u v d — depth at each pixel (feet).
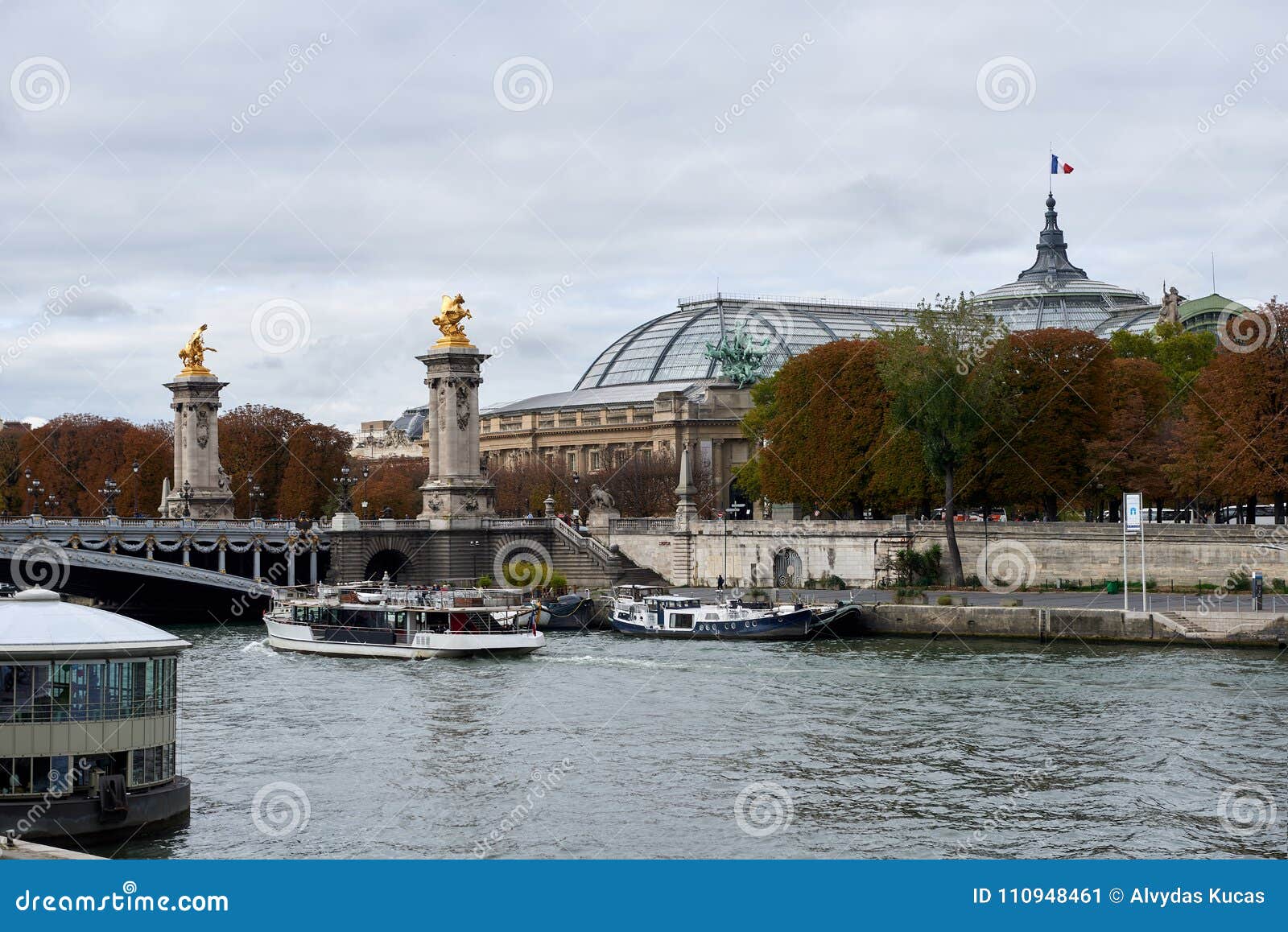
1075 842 232.73
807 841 233.14
